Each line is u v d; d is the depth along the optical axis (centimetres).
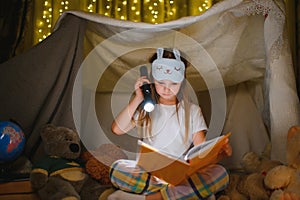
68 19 222
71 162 201
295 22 271
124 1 280
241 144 238
